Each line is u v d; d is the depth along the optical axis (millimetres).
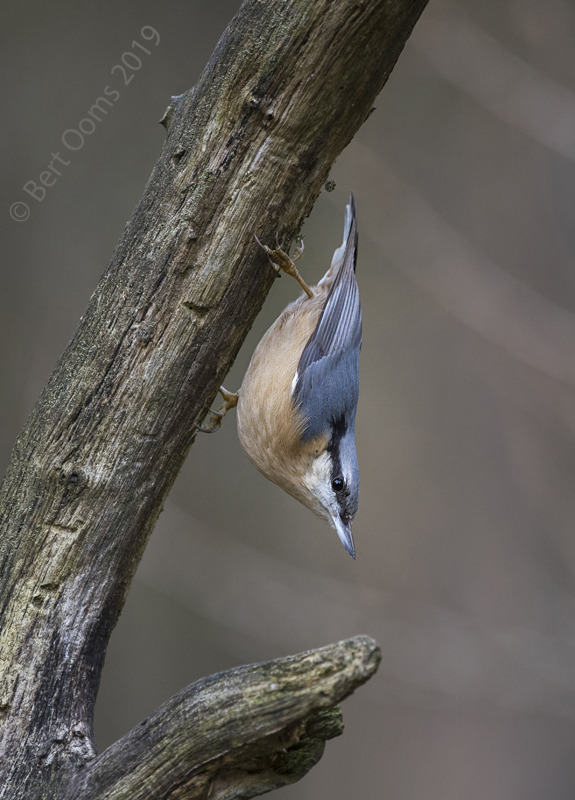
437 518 12367
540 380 12352
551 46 12664
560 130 12172
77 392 4629
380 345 12695
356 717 12023
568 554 12000
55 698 4477
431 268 12320
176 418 4766
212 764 3768
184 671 11273
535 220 12789
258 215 4707
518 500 12297
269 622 11508
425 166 13039
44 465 4590
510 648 11680
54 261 11125
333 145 4770
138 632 11297
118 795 3957
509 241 12797
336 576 12078
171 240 4656
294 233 4930
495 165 12969
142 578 11375
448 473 12469
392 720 12031
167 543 11445
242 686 3654
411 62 12977
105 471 4621
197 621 11484
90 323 4707
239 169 4648
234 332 4855
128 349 4648
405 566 12250
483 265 12484
